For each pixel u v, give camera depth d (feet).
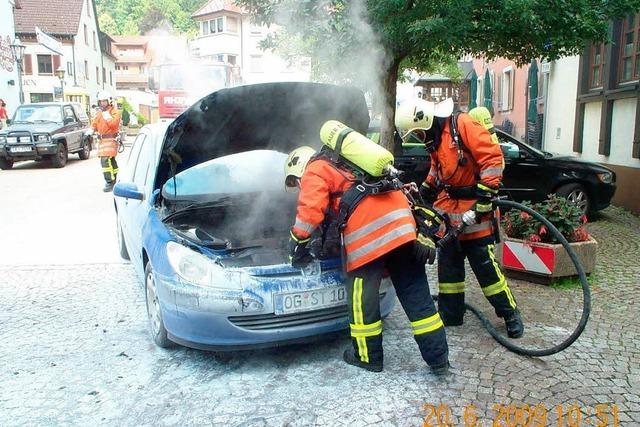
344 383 11.08
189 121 13.06
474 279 17.22
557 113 39.50
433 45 16.70
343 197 10.78
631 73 29.43
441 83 69.31
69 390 11.00
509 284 16.55
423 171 25.23
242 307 11.05
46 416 10.10
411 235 10.57
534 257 16.34
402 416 9.88
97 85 151.74
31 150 47.06
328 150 11.19
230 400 10.57
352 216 10.71
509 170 26.14
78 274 18.38
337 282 11.68
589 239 16.74
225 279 11.23
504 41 17.88
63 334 13.64
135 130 119.65
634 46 28.94
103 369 11.84
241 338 11.23
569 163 26.43
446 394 10.58
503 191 26.05
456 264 13.23
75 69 131.13
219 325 11.14
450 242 12.94
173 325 11.63
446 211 12.82
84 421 9.94
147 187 14.98
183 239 12.38
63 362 12.17
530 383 10.90
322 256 12.30
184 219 14.99
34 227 25.30
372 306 11.19
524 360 11.85
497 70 61.16
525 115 50.01
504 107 58.23
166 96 64.39
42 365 12.04
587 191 26.61
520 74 52.16
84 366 11.98
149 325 13.80
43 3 134.21
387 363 11.87
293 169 12.39
